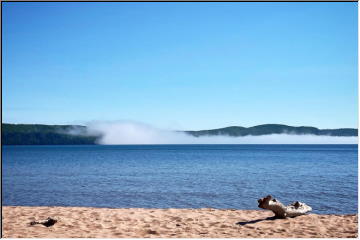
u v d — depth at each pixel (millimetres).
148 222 8781
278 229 7922
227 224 8461
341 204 16516
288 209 9156
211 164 50625
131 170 39531
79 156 81000
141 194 20141
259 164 50969
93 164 51000
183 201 17531
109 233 7582
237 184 25578
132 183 26281
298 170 39406
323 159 66375
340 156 80625
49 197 19422
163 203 17016
